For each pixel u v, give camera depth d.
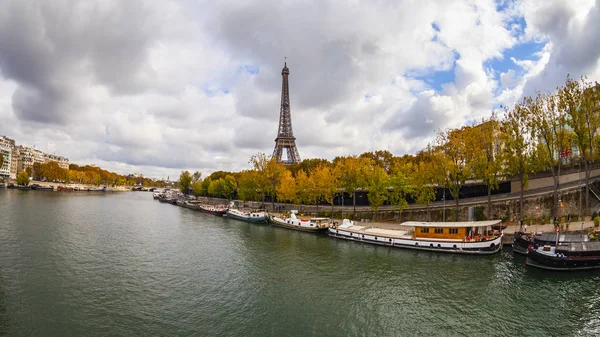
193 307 36.34
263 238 75.31
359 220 93.62
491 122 69.00
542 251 47.47
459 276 46.31
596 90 60.47
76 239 65.56
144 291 40.31
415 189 84.56
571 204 67.88
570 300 37.75
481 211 74.75
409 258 56.06
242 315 34.72
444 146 73.00
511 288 41.34
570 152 71.81
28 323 31.44
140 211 130.75
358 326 32.69
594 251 45.84
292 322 33.34
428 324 33.09
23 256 51.56
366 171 89.44
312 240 73.00
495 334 31.05
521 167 65.31
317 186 96.94
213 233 81.50
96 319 32.81
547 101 62.91
